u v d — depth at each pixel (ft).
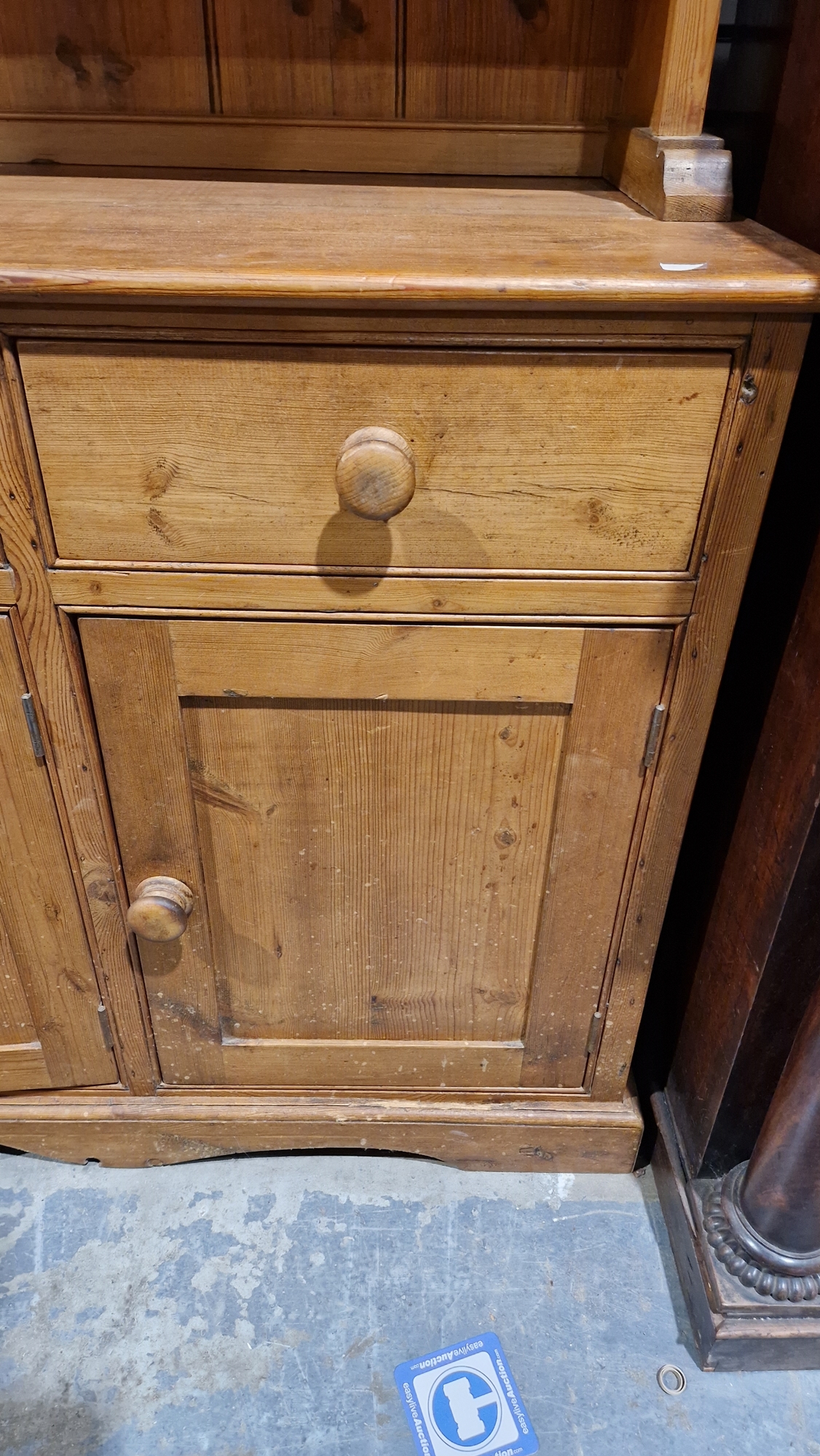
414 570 2.47
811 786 2.52
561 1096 3.57
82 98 3.03
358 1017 3.38
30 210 2.54
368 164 3.13
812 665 2.55
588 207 2.74
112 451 2.31
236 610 2.53
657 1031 3.86
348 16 2.89
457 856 3.00
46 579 2.48
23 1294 3.31
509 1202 3.61
